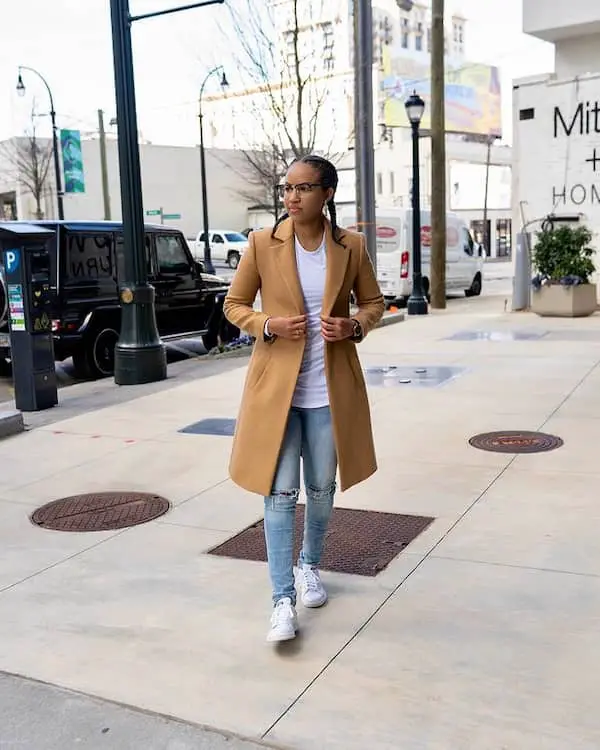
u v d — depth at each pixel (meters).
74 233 10.54
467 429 6.74
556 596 3.68
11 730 2.84
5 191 50.94
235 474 3.42
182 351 13.65
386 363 10.16
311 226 3.40
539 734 2.68
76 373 11.55
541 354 10.38
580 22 16.03
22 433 7.35
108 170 50.53
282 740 2.72
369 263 3.58
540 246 14.73
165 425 7.39
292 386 3.33
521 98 16.62
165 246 12.04
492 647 3.25
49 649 3.41
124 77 9.38
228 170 55.31
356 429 3.50
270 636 3.30
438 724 2.76
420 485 5.33
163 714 2.90
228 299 3.50
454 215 20.52
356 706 2.89
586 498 4.96
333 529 4.60
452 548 4.28
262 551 4.39
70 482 5.79
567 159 16.31
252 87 29.61
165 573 4.14
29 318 8.19
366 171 14.89
